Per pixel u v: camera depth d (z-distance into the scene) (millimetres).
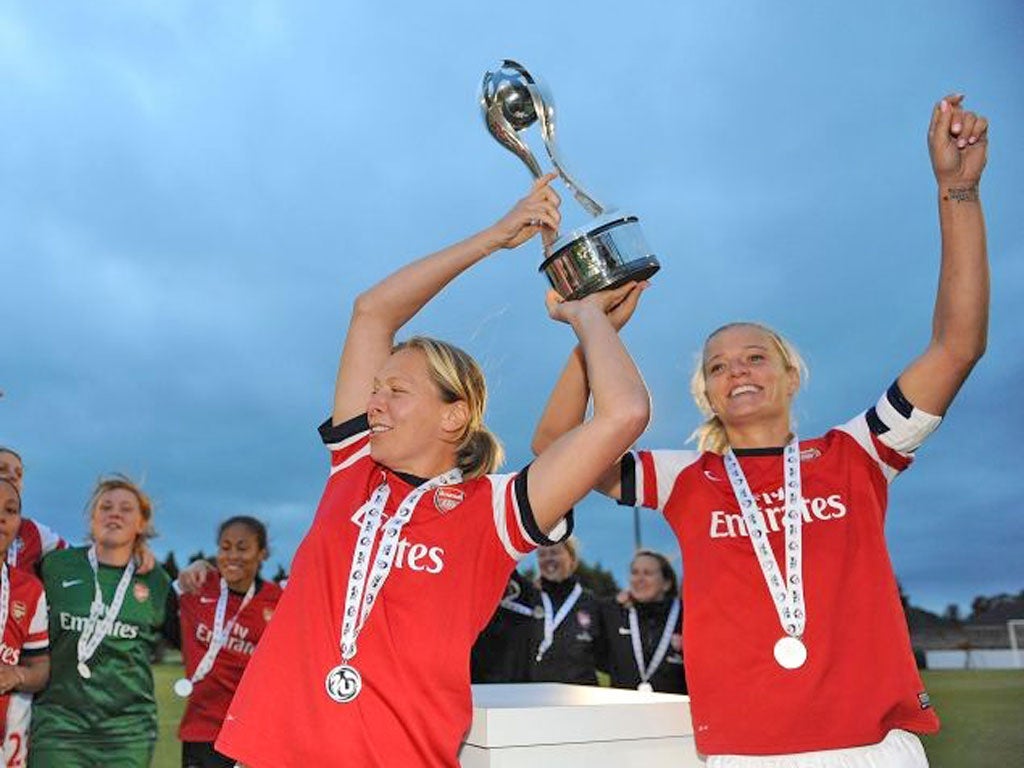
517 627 5672
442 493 1711
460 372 1805
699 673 1953
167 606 5074
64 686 4504
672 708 1882
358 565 1629
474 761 1651
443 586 1599
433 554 1625
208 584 5445
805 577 1950
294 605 1639
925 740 9492
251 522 5520
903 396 2072
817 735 1836
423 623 1562
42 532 5148
